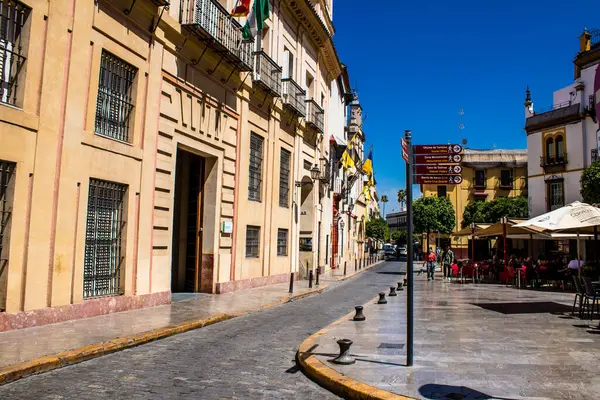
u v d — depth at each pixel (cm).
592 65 3180
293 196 2164
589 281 1056
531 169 3631
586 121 3219
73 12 916
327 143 2814
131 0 1064
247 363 690
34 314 830
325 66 2728
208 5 1339
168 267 1241
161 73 1198
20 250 811
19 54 822
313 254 2483
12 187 798
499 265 2373
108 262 1042
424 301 1428
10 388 544
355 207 4944
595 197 2666
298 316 1184
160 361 690
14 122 794
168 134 1231
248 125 1697
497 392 507
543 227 1292
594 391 510
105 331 830
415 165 630
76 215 926
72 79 913
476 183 5488
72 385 562
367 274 3081
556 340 794
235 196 1608
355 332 878
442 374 580
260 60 1728
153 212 1177
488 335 841
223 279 1538
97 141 979
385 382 547
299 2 2045
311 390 564
